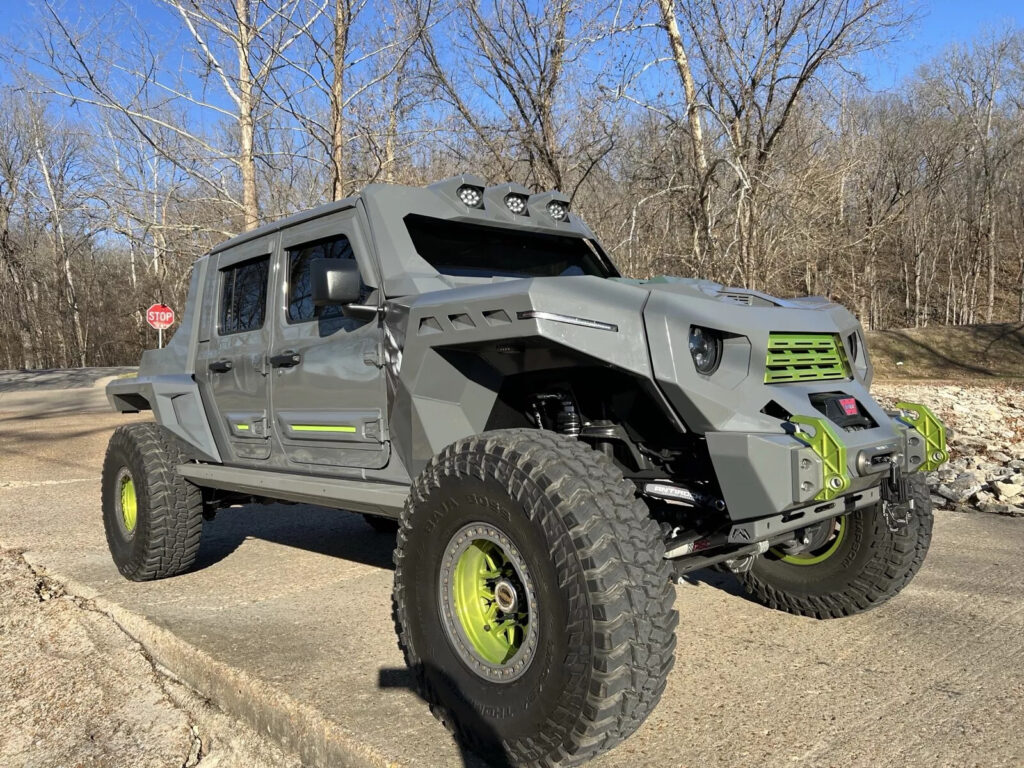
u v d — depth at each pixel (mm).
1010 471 7578
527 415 3584
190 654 3695
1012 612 3930
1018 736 2758
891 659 3439
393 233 3545
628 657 2338
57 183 39875
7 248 44938
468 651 2764
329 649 3727
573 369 3322
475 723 2674
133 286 48812
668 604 2443
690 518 3455
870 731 2828
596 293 2842
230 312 4691
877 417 3113
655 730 2883
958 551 5062
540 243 4305
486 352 3088
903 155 23344
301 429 3969
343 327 3686
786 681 3264
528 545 2529
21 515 7180
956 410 14234
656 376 2811
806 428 2748
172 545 4840
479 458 2721
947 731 2807
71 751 3143
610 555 2385
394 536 6227
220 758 3168
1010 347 28156
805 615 4020
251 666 3504
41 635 4305
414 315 3150
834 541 3865
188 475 4789
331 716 3008
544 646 2477
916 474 3707
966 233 52531
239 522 6895
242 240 4598
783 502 2668
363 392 3557
